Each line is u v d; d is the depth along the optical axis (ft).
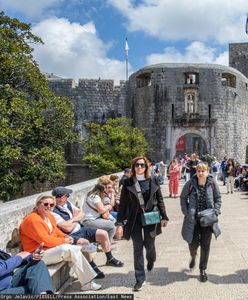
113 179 41.52
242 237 34.32
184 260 27.48
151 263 23.45
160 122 129.59
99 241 26.18
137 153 116.47
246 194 68.13
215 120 128.47
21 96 68.33
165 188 81.30
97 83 143.33
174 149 129.08
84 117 143.02
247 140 143.64
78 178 127.44
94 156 117.29
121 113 142.31
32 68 70.79
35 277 17.80
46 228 21.66
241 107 138.21
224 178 85.35
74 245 21.95
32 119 65.10
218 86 129.29
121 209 22.49
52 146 70.69
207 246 22.72
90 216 28.37
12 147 61.52
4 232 22.94
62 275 22.30
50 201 21.86
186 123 128.16
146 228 22.50
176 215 47.16
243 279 22.95
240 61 194.80
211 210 22.88
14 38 72.08
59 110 71.56
